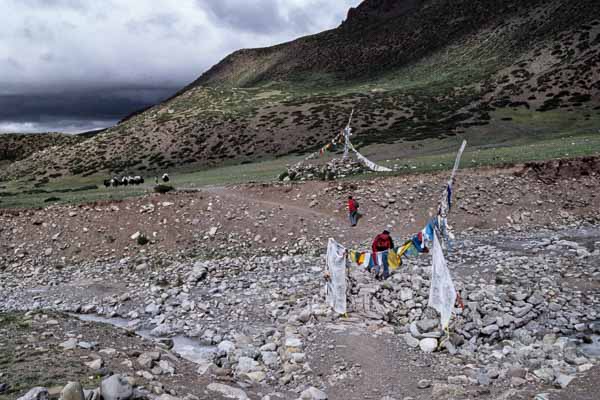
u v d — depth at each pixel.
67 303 18.22
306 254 23.28
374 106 81.75
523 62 94.50
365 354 11.38
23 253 25.86
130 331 13.34
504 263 18.73
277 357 11.66
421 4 191.50
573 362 10.55
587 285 15.83
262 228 26.53
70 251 25.94
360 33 193.00
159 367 10.08
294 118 79.69
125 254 25.44
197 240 26.09
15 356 9.80
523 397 8.55
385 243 15.27
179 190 32.31
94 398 7.61
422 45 154.12
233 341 13.23
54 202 32.16
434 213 27.12
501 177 29.83
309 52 194.00
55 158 81.44
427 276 16.58
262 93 113.56
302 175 37.03
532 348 11.27
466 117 69.44
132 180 50.81
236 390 9.18
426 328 12.45
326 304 14.77
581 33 95.44
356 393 9.55
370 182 30.61
